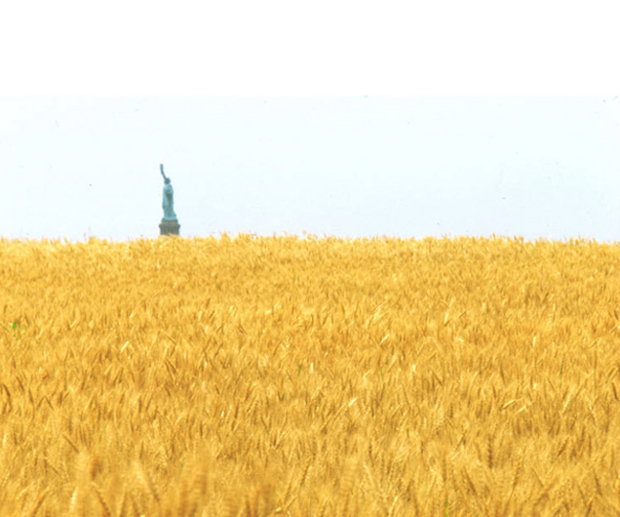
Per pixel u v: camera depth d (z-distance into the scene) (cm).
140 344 1681
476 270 3519
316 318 2034
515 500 745
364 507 729
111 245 5009
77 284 3139
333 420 1046
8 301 2464
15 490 749
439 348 1603
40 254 4381
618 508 744
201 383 1311
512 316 2122
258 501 715
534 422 1066
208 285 3162
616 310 2209
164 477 852
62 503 766
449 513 744
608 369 1427
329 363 1515
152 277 3431
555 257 4250
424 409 1129
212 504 724
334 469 871
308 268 3775
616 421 1070
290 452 928
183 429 1001
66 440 935
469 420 1058
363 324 1983
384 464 866
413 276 3334
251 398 1184
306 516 746
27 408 1106
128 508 701
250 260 4144
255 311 2248
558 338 1794
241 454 918
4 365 1452
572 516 743
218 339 1758
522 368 1444
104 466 865
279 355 1575
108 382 1334
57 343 1727
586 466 863
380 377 1347
